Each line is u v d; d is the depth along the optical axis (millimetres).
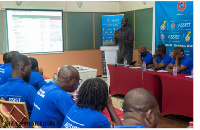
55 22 6652
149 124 937
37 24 6426
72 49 6980
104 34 7113
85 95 1265
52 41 6672
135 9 6598
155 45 5828
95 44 7285
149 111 939
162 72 3842
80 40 7059
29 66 1891
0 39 6051
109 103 1569
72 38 6941
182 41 5113
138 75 4137
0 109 1585
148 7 6074
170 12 5348
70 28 6883
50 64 6711
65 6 6738
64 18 6773
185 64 3689
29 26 6340
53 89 1594
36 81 2418
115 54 6066
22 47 6312
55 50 6742
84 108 1266
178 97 3363
